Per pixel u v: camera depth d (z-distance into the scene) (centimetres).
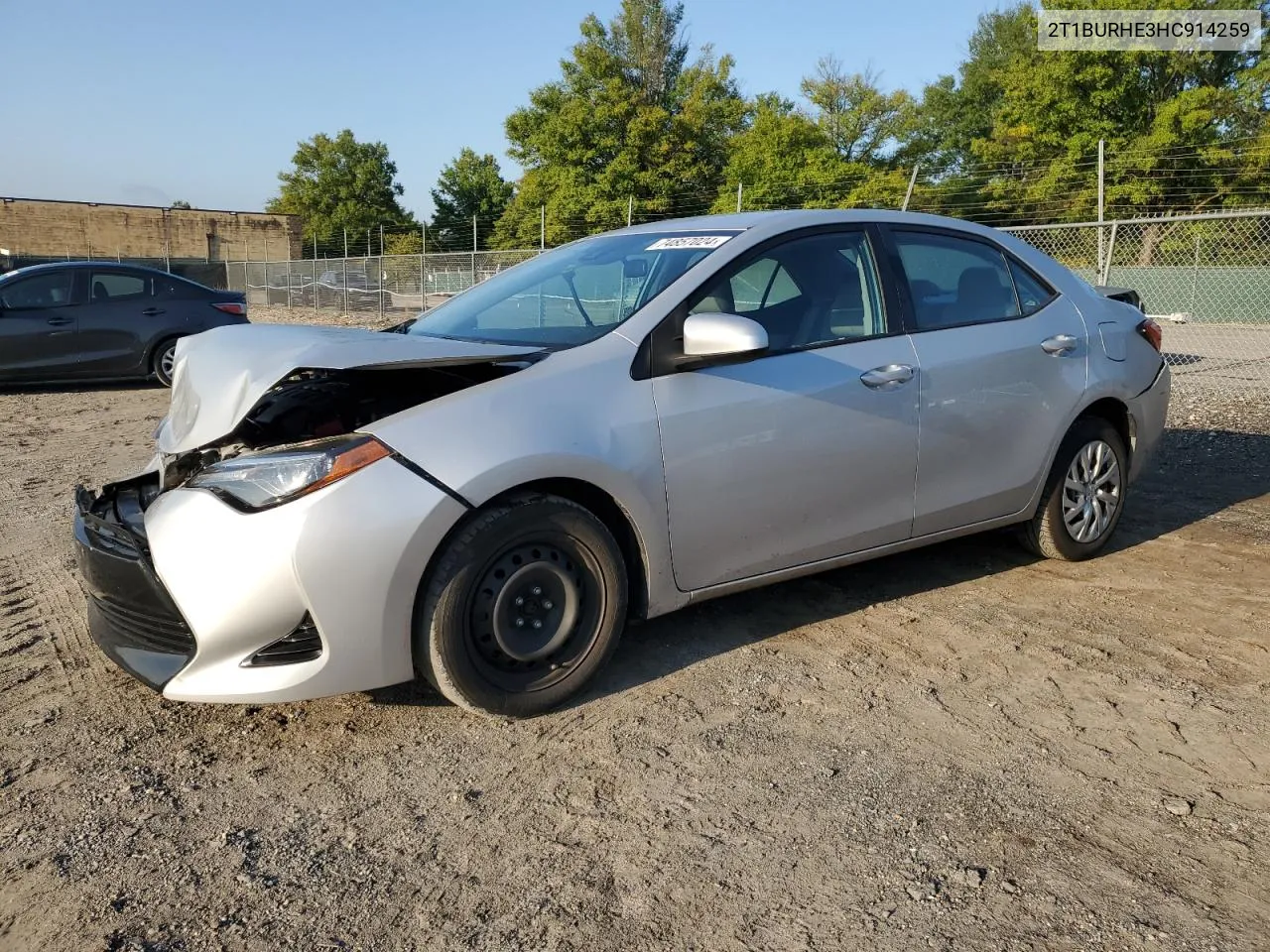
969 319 397
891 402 358
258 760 280
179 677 270
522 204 4328
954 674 333
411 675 282
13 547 486
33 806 256
